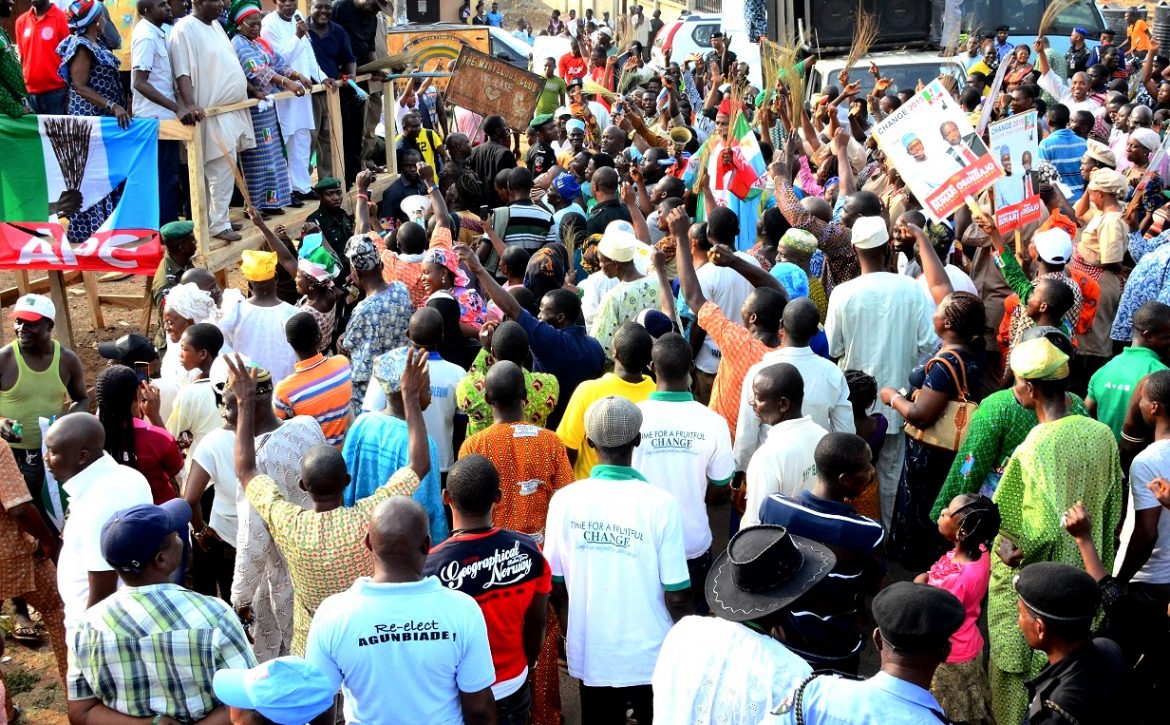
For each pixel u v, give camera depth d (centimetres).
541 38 2278
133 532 360
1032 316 599
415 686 363
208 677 360
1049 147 1118
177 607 362
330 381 586
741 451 549
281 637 511
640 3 3706
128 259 884
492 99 1301
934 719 312
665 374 510
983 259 758
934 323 583
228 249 956
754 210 948
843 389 550
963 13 1767
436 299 630
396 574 367
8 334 1073
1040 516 468
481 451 496
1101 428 474
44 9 928
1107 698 365
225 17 1086
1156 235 864
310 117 1138
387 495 440
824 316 739
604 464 449
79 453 454
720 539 709
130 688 359
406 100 1425
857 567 406
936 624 312
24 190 863
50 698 578
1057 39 1778
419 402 457
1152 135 1008
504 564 418
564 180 1025
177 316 653
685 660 339
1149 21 2378
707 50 2339
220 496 534
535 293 728
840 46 1616
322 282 707
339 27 1212
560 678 590
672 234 682
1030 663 467
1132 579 482
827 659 398
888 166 952
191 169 906
